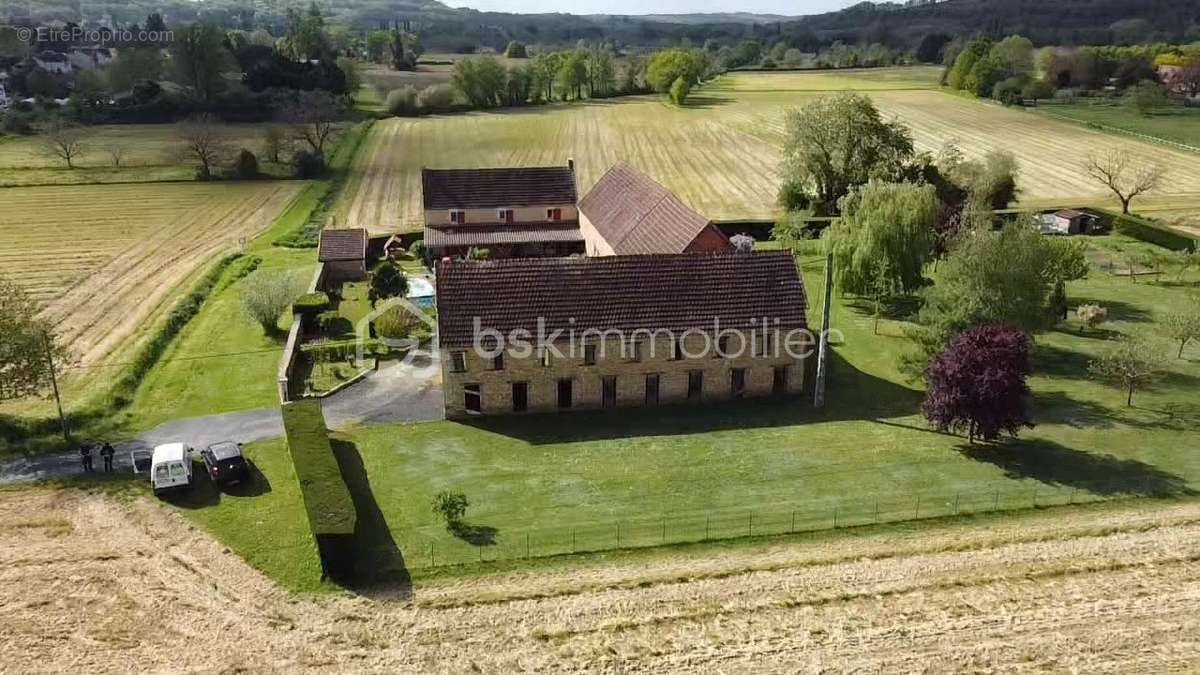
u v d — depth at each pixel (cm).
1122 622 3444
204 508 4184
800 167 9600
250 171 12344
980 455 4700
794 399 5497
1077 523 4075
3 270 8150
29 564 3762
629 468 4584
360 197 11350
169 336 6462
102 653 3266
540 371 5219
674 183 11906
